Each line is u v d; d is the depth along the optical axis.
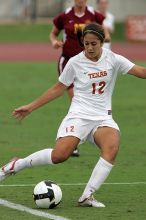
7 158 34.62
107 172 24.16
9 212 23.45
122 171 31.67
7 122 46.34
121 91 63.75
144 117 49.03
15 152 36.28
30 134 41.97
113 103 55.84
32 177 30.03
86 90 24.92
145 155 35.94
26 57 99.00
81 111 24.81
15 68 83.50
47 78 73.25
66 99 58.34
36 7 134.62
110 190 27.50
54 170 31.70
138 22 124.94
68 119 24.91
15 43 123.19
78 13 36.12
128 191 27.33
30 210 23.72
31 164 24.94
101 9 54.69
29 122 46.50
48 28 128.75
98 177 24.12
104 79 24.80
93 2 100.19
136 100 57.78
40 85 67.12
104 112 24.92
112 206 24.53
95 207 24.27
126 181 29.36
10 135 41.56
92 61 24.78
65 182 29.00
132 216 22.97
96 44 24.34
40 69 82.44
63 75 25.06
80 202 24.34
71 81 25.19
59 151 24.27
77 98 25.09
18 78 73.25
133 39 125.19
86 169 31.98
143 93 62.59
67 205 24.61
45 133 42.38
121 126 45.31
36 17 134.75
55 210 23.75
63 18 36.31
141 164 33.47
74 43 35.91
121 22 131.25
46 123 46.12
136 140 40.50
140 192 27.14
